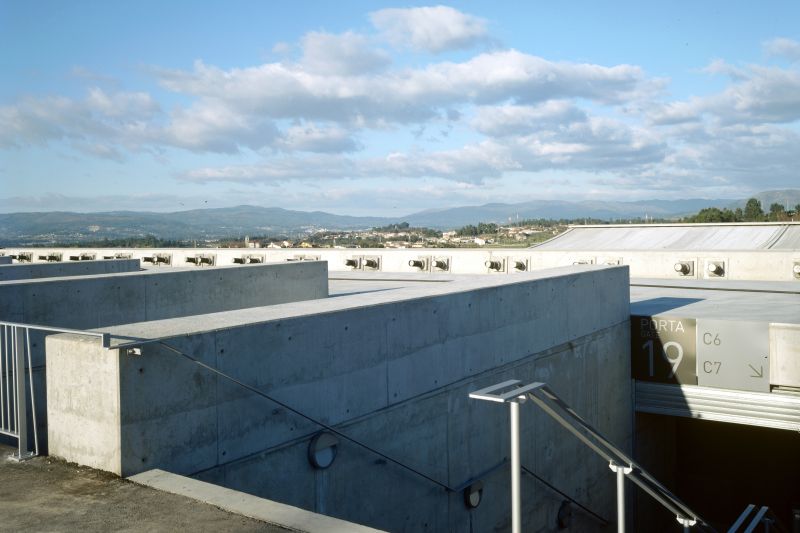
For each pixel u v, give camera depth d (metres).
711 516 16.17
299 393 6.36
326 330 6.65
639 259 21.14
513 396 4.39
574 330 11.27
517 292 9.73
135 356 5.03
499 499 9.27
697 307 14.01
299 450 6.36
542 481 10.31
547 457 10.52
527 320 9.96
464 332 8.62
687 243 41.47
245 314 6.45
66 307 9.22
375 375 7.23
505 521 9.41
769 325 11.30
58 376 5.39
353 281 20.34
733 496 16.08
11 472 5.13
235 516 4.31
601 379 12.17
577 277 11.38
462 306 8.58
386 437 7.37
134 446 5.03
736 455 16.05
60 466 5.24
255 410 5.95
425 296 8.00
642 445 13.78
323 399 6.61
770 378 11.30
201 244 49.84
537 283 10.21
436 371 8.12
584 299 11.59
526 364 9.91
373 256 24.80
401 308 7.59
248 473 5.88
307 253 25.98
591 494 12.00
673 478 15.93
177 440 5.33
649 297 16.25
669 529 15.80
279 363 6.17
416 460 7.80
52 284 9.02
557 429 10.82
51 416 5.48
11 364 8.41
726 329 11.81
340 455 6.79
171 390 5.28
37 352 8.73
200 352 5.48
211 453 5.58
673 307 14.16
